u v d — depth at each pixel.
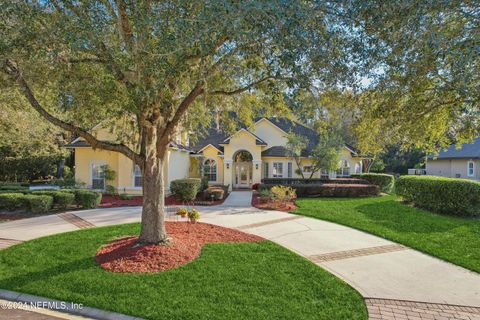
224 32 4.79
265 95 8.60
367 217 12.41
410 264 7.08
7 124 16.28
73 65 6.47
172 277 6.02
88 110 6.86
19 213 13.30
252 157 24.94
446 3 4.46
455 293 5.61
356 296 5.37
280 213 13.74
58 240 8.64
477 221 11.61
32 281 5.84
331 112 7.66
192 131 10.77
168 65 4.99
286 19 4.22
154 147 7.60
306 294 5.39
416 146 8.81
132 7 5.44
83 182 19.98
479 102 5.16
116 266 6.52
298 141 22.86
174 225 10.52
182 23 4.67
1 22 5.08
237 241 8.70
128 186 19.91
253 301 5.11
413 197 15.30
